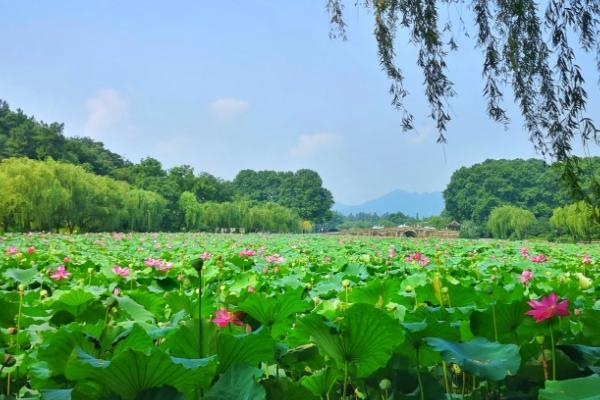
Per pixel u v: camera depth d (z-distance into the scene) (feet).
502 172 439.63
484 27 20.25
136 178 362.33
